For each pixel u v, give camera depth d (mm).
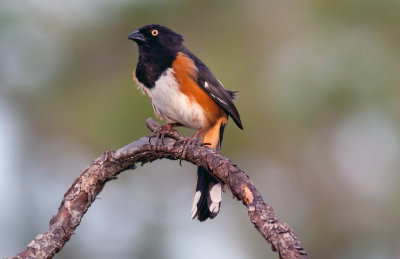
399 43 13031
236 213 12820
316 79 12539
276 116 12711
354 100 12430
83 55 13820
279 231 4266
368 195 12969
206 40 13953
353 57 12570
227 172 5086
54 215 5102
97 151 12648
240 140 12820
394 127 12570
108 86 13320
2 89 13406
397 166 12727
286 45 13547
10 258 4719
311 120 12680
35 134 13414
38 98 13492
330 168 13086
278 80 12859
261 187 13188
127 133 12383
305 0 13695
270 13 13953
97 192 5250
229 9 14117
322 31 13211
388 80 12539
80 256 12234
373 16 13125
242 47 13758
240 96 12922
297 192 13250
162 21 13953
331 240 12992
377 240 12750
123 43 13852
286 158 13055
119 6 13781
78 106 13305
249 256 12578
